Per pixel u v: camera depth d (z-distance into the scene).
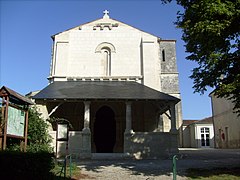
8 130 9.15
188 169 11.62
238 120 29.39
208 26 9.02
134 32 22.77
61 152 16.84
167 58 23.20
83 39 22.52
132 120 20.64
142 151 16.78
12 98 9.82
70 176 9.71
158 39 22.59
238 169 11.30
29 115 13.11
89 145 16.62
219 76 10.86
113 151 20.28
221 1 9.50
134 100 17.00
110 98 16.73
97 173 10.87
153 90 19.17
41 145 12.21
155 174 10.66
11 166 6.62
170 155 16.69
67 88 18.81
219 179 9.52
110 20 23.09
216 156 17.78
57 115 20.19
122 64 22.12
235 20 9.43
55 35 22.42
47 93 17.45
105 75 21.94
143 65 21.80
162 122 20.52
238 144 29.64
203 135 40.47
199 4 9.51
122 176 10.27
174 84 22.52
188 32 10.23
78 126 20.36
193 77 11.44
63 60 21.78
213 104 37.62
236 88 9.61
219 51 10.10
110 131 21.19
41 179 7.61
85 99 16.70
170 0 11.12
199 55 10.38
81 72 21.89
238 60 10.28
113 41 22.55
